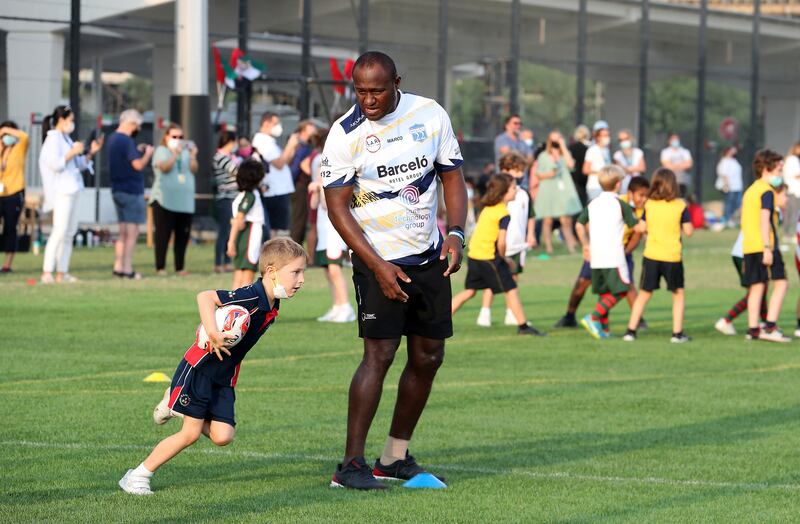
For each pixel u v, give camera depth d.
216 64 45.19
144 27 44.12
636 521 10.76
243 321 10.80
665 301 31.38
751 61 69.69
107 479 11.93
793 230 50.50
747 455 13.72
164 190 32.88
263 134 35.53
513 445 14.01
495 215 24.11
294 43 49.09
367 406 11.91
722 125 71.81
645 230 23.72
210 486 11.77
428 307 12.09
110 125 50.12
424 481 11.94
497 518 10.75
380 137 11.72
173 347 21.19
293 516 10.66
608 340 23.75
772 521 10.86
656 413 16.22
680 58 65.56
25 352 20.42
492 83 56.94
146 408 15.71
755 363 21.03
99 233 43.53
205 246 44.03
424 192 11.95
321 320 25.45
